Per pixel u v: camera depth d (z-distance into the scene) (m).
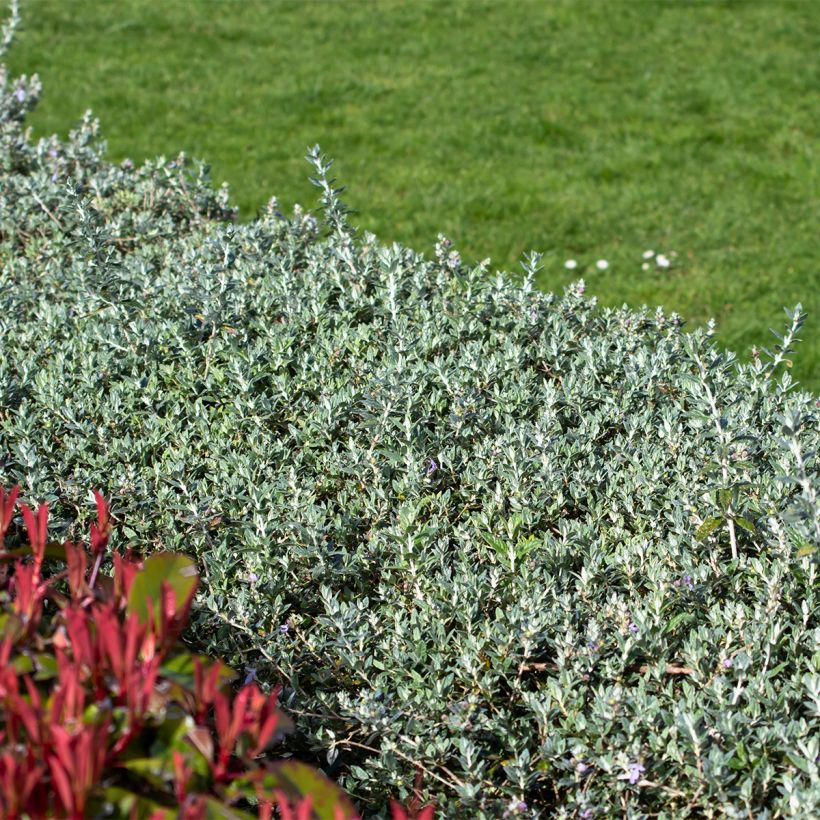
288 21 13.53
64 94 10.35
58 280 4.09
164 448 3.19
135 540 2.85
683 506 2.80
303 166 8.60
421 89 10.84
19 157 5.33
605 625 2.47
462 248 7.09
